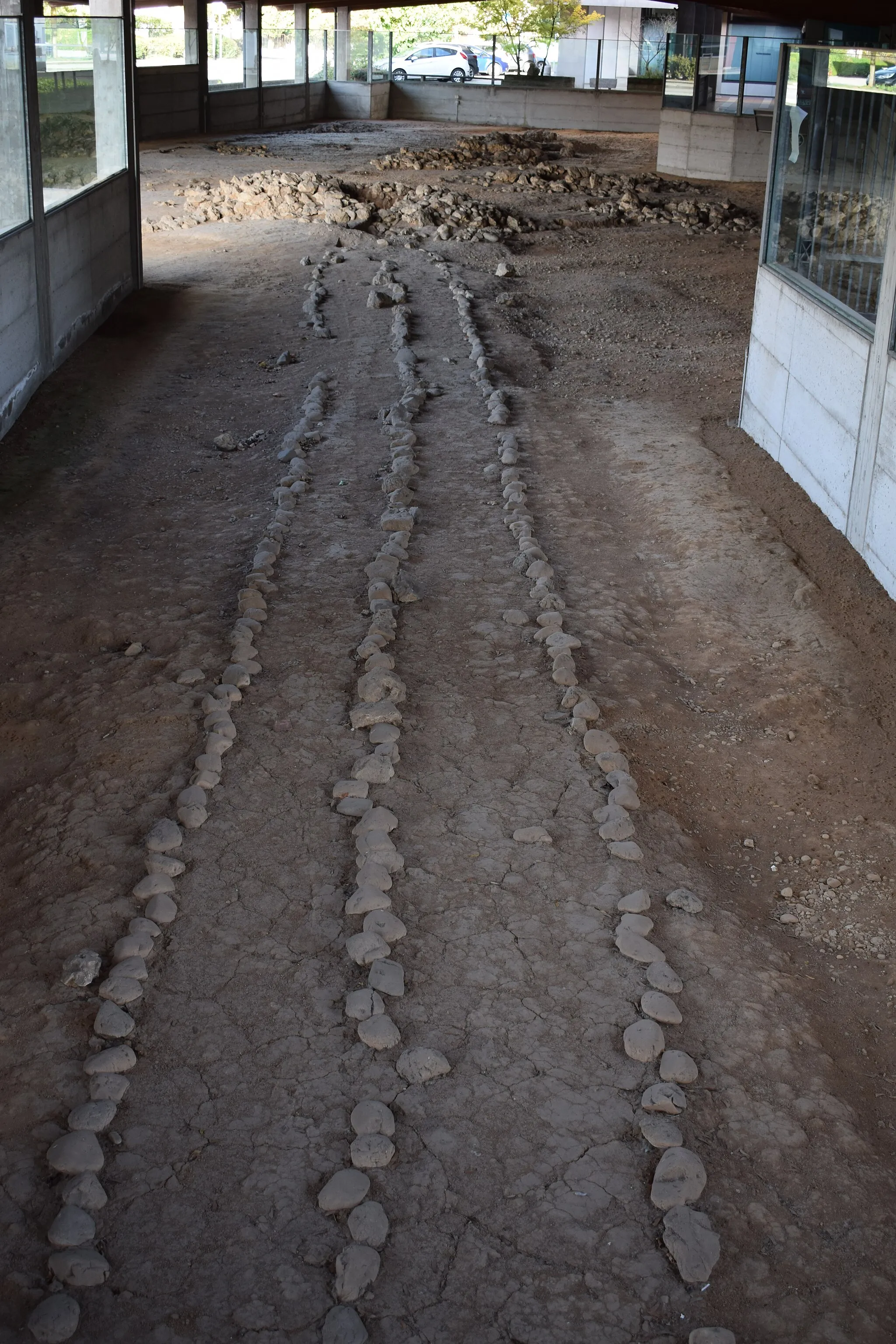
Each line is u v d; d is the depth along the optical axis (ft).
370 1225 9.86
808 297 25.53
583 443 29.27
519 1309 9.36
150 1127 10.81
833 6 46.91
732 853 15.08
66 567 21.97
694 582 21.56
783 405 27.27
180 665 18.44
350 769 16.01
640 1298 9.48
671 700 18.07
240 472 27.45
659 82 114.01
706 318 43.19
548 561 22.62
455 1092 11.20
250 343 38.01
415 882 13.92
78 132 36.78
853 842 15.20
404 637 19.51
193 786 15.43
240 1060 11.51
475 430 29.89
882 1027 12.48
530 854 14.44
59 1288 9.46
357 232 53.88
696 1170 10.37
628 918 13.37
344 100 116.78
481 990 12.39
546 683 18.22
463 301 41.88
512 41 129.90
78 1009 12.08
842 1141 10.91
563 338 39.86
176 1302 9.38
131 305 41.86
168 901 13.41
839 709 17.78
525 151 84.64
